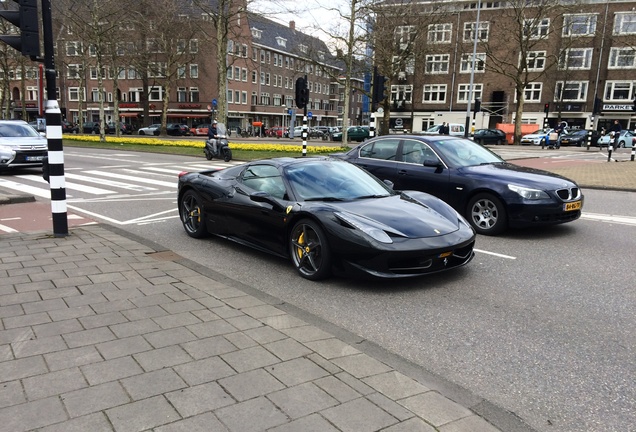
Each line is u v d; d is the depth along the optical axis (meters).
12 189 11.60
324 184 5.67
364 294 4.72
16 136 15.05
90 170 16.47
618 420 2.68
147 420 2.38
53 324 3.51
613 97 49.62
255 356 3.08
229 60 63.25
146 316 3.70
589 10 48.81
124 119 69.31
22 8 5.75
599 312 4.29
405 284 5.03
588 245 6.76
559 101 51.16
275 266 5.67
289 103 80.19
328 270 4.96
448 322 4.04
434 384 2.94
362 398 2.64
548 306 4.42
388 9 28.84
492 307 4.39
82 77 46.75
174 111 65.50
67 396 2.57
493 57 45.00
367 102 59.75
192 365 2.94
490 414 2.63
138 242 6.27
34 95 72.94
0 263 5.04
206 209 6.63
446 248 4.79
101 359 2.99
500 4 50.97
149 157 22.66
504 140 44.84
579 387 3.03
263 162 6.25
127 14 32.72
